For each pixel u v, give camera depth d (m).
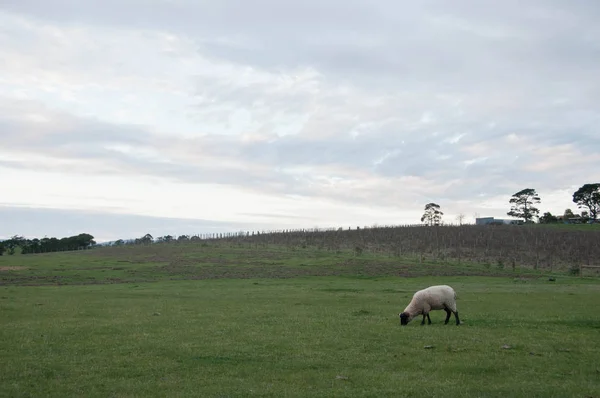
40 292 49.75
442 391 14.37
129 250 121.25
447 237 119.88
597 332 23.84
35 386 15.30
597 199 178.62
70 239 168.88
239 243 123.50
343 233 135.75
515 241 114.75
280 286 56.78
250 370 17.05
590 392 14.16
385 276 69.94
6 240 164.88
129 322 28.06
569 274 74.12
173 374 16.64
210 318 29.72
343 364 17.80
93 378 16.20
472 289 51.28
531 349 19.97
